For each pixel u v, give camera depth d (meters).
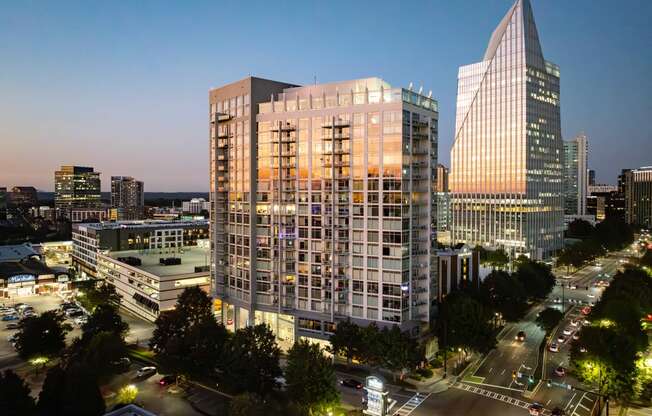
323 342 129.12
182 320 122.88
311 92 136.88
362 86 129.00
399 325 119.25
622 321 119.75
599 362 96.50
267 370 99.62
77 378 84.75
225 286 151.38
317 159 130.75
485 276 184.75
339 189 127.62
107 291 173.25
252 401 78.00
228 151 148.88
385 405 89.81
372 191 122.88
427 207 126.88
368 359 111.88
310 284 131.75
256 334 104.75
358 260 125.38
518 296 160.25
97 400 85.12
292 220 134.25
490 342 121.31
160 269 179.50
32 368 119.50
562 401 101.88
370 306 123.88
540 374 117.25
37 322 115.50
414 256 125.19
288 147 135.88
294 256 134.38
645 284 166.88
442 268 139.25
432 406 98.94
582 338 105.81
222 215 151.75
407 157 122.25
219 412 95.31
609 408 99.19
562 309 179.75
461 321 121.25
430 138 127.69
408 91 122.81
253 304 140.50
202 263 195.25
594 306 146.25
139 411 80.88
